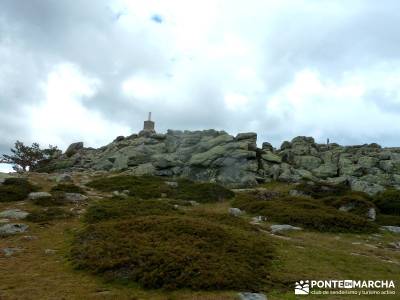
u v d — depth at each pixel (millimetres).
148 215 31188
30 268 20750
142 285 18578
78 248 23078
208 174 60844
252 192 48094
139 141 77938
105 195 43844
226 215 32750
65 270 20609
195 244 22375
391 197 43594
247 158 62812
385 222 37312
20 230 27625
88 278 19562
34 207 34781
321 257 24266
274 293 18250
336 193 47312
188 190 48281
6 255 22641
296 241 28141
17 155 83312
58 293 17422
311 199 41531
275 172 60750
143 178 54969
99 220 30641
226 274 19094
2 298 16547
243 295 17453
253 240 25125
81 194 41312
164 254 20422
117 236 23719
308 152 69875
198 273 19031
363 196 46188
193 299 17000
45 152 87250
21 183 42031
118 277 19406
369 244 29422
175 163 63000
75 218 31766
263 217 35594
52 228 28828
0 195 37594
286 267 21797
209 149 65562
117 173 64500
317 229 32656
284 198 41812
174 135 73000
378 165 62531
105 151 82188
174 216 29266
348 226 33156
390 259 25453
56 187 43250
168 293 17938
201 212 33906
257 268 20891
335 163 65062
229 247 22844
